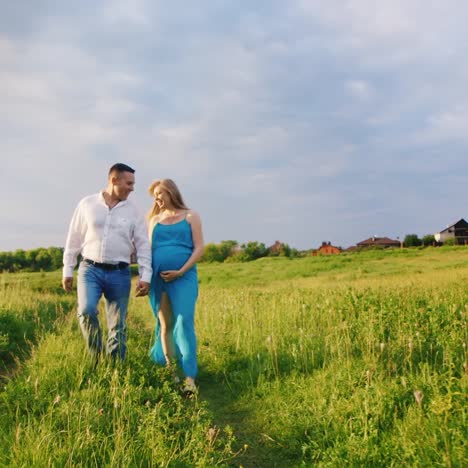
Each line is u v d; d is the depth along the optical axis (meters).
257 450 4.30
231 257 74.44
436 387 4.31
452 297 8.84
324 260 43.47
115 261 5.82
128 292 5.98
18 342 8.34
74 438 3.83
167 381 5.32
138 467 3.62
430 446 3.51
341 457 3.72
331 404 4.48
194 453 3.73
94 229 5.77
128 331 8.53
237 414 5.16
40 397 4.69
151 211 6.36
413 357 5.75
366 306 8.20
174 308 5.87
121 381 5.21
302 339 6.68
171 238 6.04
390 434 3.88
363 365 5.50
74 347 6.39
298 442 4.25
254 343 7.11
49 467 3.37
